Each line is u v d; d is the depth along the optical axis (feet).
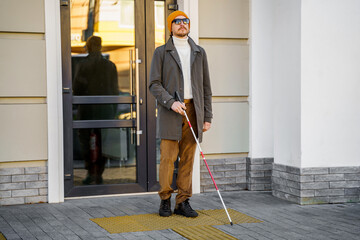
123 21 16.39
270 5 17.13
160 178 13.43
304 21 14.98
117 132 16.44
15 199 15.12
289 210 14.26
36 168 15.29
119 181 16.51
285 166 15.81
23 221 12.92
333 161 15.33
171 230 11.96
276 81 16.38
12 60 14.92
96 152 16.24
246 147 17.38
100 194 16.24
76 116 15.97
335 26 15.25
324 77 15.21
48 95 15.20
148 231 11.85
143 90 16.55
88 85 16.08
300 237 11.39
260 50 17.12
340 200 15.38
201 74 13.55
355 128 15.49
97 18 16.12
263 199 15.87
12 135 14.99
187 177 13.51
